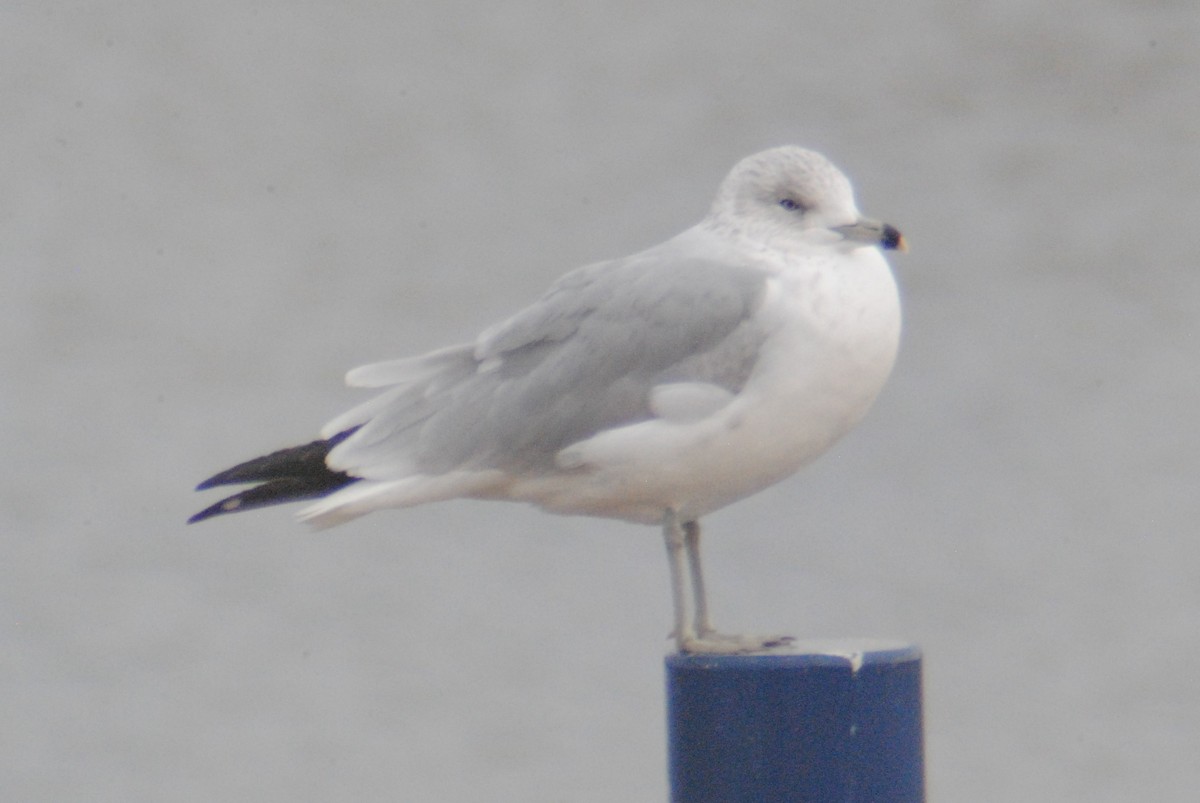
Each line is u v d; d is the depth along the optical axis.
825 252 9.94
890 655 7.99
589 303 10.20
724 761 7.98
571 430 10.02
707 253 10.12
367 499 10.24
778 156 10.23
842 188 10.10
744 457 9.86
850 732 7.89
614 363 9.96
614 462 9.91
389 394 10.65
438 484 10.32
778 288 9.73
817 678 7.89
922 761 8.25
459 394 10.41
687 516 10.48
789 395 9.65
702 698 8.02
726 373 9.72
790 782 7.92
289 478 10.63
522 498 10.48
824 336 9.60
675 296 9.88
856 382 9.73
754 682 7.94
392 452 10.44
